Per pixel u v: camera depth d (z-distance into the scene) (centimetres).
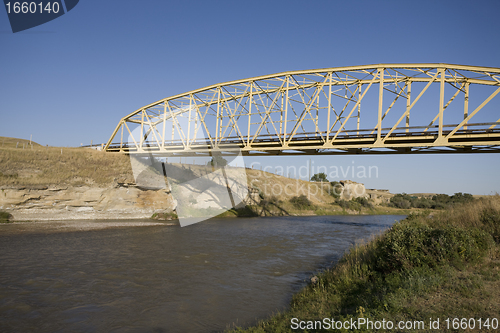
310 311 888
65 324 961
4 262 1691
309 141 3384
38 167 3603
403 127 2809
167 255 2005
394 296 750
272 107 3794
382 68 3092
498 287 751
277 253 2195
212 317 1020
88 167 4059
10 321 973
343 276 1148
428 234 1104
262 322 879
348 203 7731
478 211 1516
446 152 3028
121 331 916
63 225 3141
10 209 3209
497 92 2445
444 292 750
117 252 2044
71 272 1542
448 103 3044
